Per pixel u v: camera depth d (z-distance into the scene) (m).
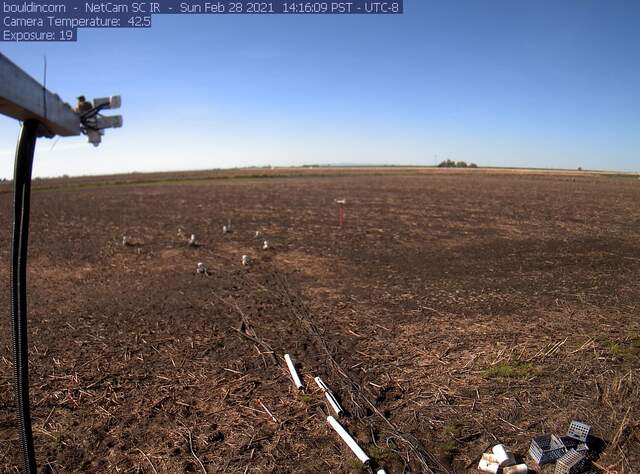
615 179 47.81
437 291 8.52
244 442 4.14
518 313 7.30
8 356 5.87
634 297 8.05
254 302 7.96
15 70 1.37
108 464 3.88
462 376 5.27
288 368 5.52
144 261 11.02
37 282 9.26
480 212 19.69
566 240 13.34
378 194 29.12
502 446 3.84
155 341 6.33
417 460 3.88
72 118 2.02
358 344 6.20
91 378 5.32
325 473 3.76
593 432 4.20
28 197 1.92
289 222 17.09
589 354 5.74
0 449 4.05
